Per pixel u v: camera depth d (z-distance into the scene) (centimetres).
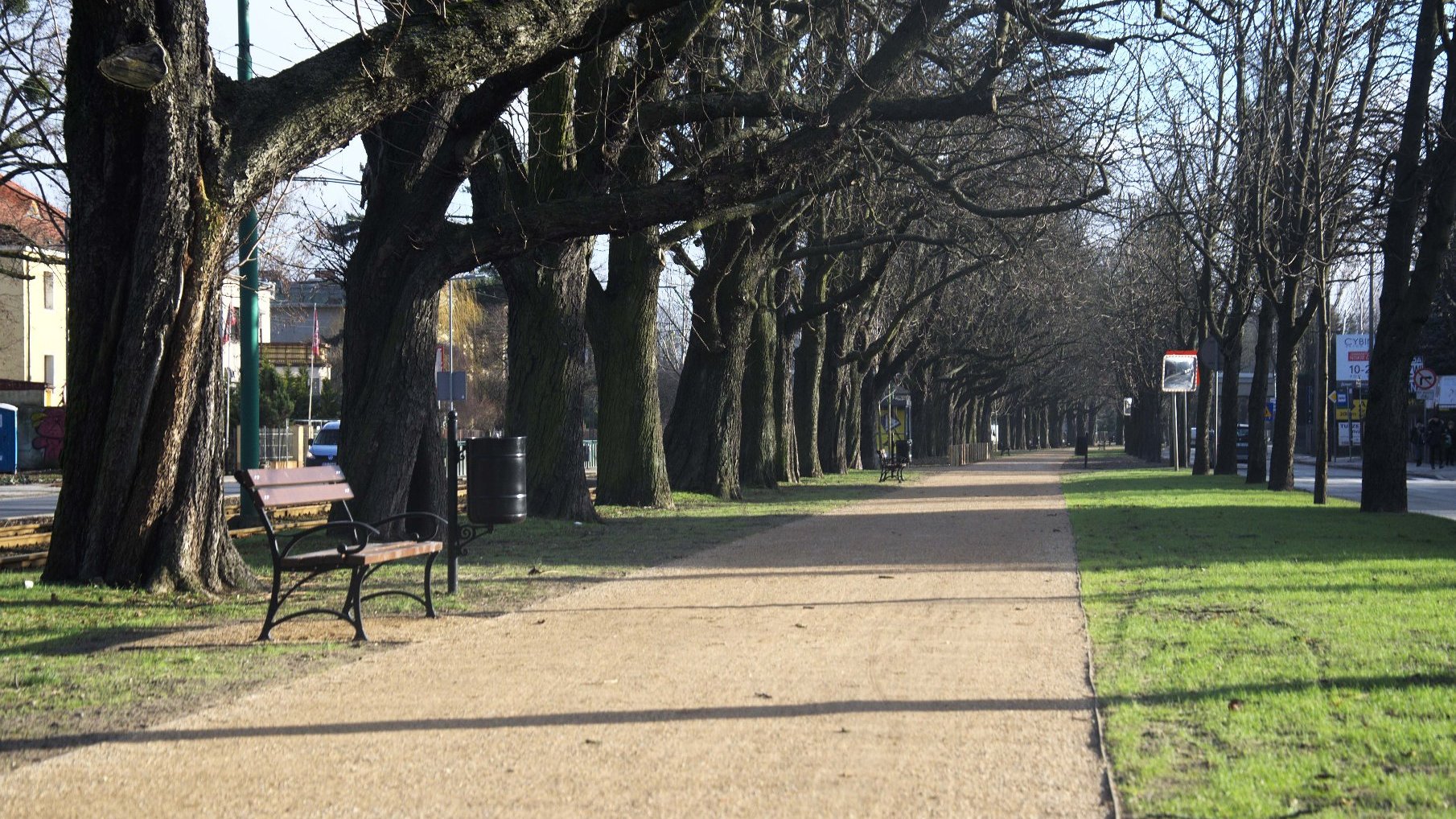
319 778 545
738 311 2917
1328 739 581
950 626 948
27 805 511
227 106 1080
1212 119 2698
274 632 938
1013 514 2292
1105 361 7925
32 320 5341
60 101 1655
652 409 2525
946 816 489
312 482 998
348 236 2295
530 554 1524
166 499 1121
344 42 1105
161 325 1085
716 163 2264
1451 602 1019
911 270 4403
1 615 973
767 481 3428
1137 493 3027
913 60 2155
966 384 6956
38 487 4084
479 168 1991
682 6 1823
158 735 623
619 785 531
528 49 1128
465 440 1221
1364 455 2234
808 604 1077
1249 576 1217
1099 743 593
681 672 772
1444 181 2155
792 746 593
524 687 730
